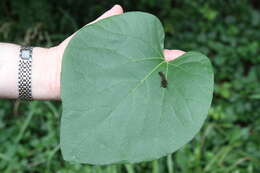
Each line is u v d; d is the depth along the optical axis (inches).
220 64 55.5
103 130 19.7
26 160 43.5
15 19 57.2
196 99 20.5
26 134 46.3
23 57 26.8
